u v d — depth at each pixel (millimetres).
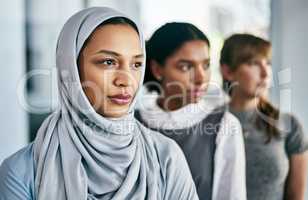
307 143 1126
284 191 1131
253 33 1192
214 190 1070
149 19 1228
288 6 1188
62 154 822
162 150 897
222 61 1134
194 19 1209
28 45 1425
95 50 838
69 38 837
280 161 1111
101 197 828
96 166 818
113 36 844
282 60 1169
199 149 1086
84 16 847
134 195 817
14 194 785
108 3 1270
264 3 1193
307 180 1130
